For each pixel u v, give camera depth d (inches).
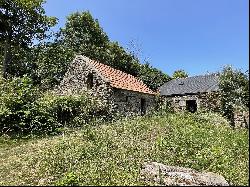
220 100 800.3
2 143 591.8
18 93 716.7
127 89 930.1
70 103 795.4
